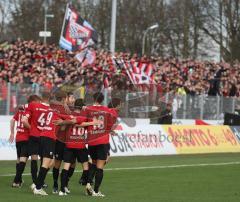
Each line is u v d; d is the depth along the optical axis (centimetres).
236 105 5900
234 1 10894
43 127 2414
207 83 6462
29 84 4497
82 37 4909
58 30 11475
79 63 5550
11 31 11388
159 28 12219
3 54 5322
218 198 2406
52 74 5106
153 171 3331
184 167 3597
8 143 3706
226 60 10875
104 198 2328
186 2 11444
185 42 11369
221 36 11025
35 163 2530
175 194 2495
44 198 2277
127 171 3294
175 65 6500
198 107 5538
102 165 2397
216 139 4994
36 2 11519
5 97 4391
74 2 12019
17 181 2580
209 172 3375
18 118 2603
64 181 2397
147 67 5091
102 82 5147
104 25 12094
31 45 5609
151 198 2364
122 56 5962
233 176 3212
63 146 2473
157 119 5062
